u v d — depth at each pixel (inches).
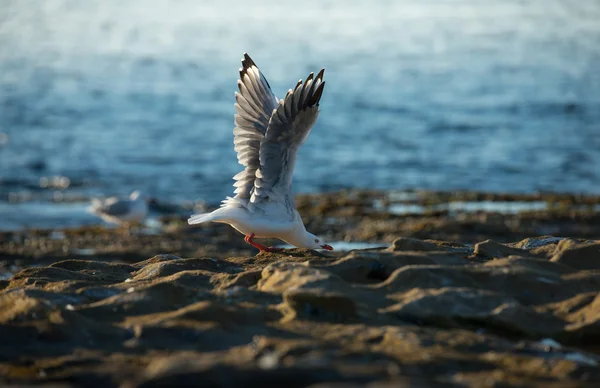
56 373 236.7
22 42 2630.4
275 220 360.8
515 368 234.7
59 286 309.6
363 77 1859.0
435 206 823.7
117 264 357.1
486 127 1302.9
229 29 2913.4
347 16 3334.2
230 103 1560.0
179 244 661.3
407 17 3321.9
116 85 1781.5
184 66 2075.5
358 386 214.7
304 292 272.4
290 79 1817.2
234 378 220.7
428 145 1176.2
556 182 953.5
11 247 652.7
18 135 1252.5
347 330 258.4
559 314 277.0
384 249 336.8
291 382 220.1
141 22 3221.0
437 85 1750.7
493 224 690.8
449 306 270.7
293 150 356.5
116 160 1095.0
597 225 700.0
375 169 1037.8
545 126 1304.1
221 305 272.1
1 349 255.1
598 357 251.3
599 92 1640.0
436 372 229.9
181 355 242.8
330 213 787.4
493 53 2294.5
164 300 286.0
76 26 3125.0
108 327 264.2
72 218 815.7
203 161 1095.6
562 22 3179.1
